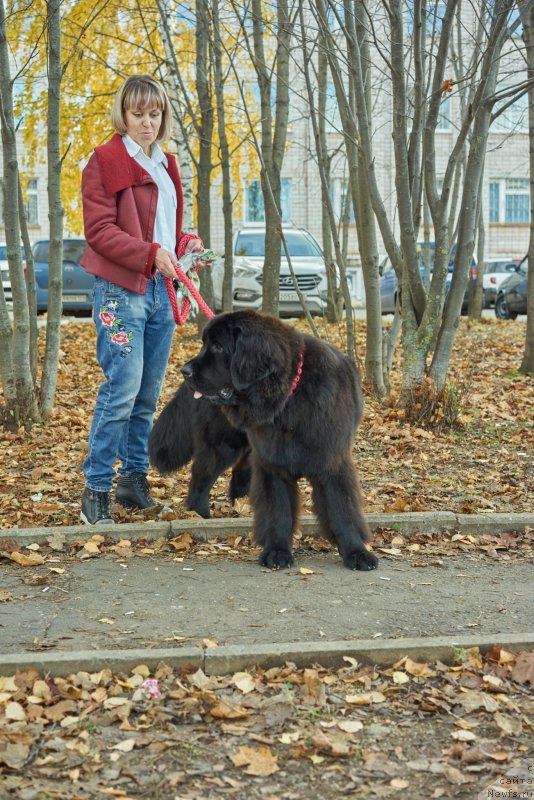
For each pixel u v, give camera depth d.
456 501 5.58
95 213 4.58
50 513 5.19
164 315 4.93
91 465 4.82
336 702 2.97
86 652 3.14
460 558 4.51
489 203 31.25
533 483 6.04
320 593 3.92
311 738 2.72
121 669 3.12
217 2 10.22
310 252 16.83
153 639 3.36
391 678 3.17
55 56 7.23
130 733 2.74
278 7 8.88
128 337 4.66
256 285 15.55
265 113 10.41
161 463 5.04
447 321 7.90
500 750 2.68
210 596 3.87
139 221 4.71
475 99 7.36
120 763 2.59
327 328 14.05
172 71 11.70
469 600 3.85
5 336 7.46
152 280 4.77
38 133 19.94
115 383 4.70
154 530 4.70
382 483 6.00
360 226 8.58
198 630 3.46
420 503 5.42
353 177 8.62
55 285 7.73
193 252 4.97
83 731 2.73
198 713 2.86
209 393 4.21
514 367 11.24
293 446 4.19
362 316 18.83
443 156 27.70
